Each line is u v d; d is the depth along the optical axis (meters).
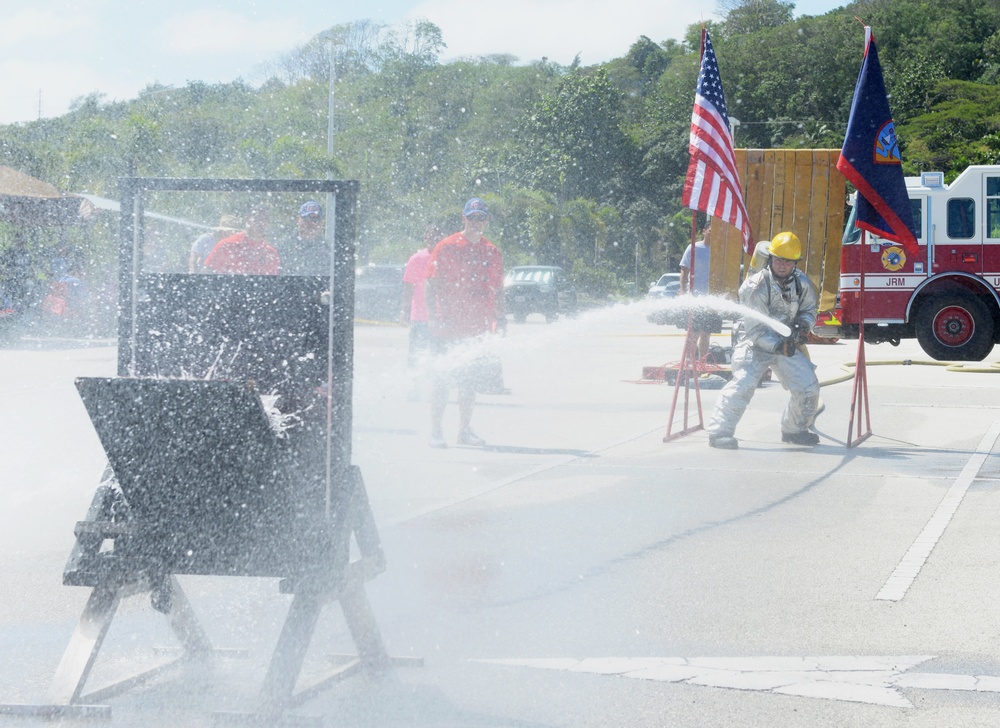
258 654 4.44
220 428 3.68
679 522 7.03
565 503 7.61
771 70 118.25
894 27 116.00
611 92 101.88
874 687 4.14
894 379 16.75
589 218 75.94
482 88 103.75
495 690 4.09
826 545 6.43
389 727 3.72
